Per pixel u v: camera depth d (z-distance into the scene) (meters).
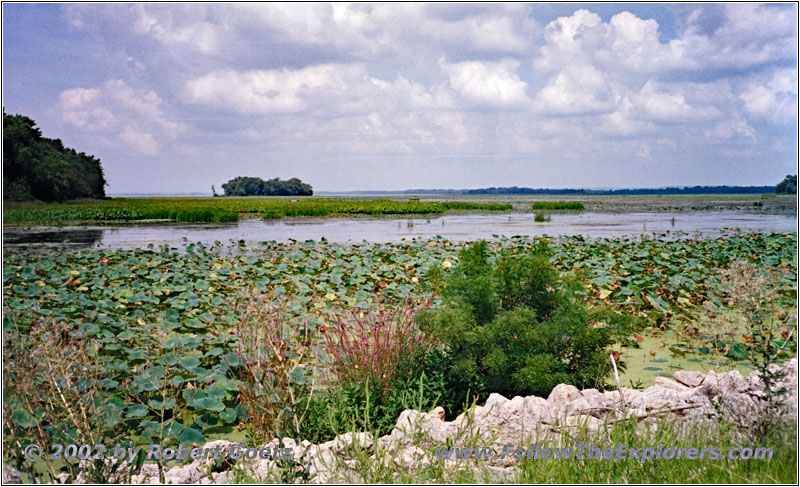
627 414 4.48
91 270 12.09
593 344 5.42
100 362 5.79
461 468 3.92
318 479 3.85
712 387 4.84
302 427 4.79
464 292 5.59
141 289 10.21
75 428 4.53
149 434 4.86
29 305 8.55
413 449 4.25
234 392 5.72
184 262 13.72
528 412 4.49
